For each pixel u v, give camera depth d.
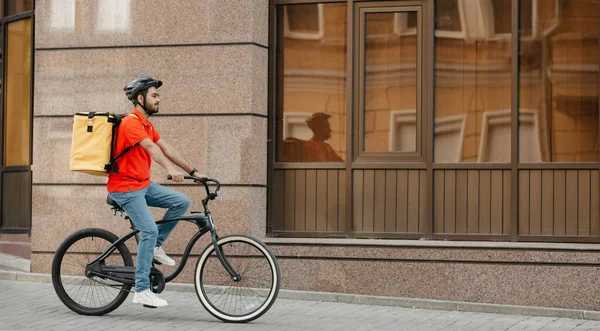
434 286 10.81
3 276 12.37
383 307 10.56
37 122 12.26
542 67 10.94
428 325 9.29
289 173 11.71
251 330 8.63
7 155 14.37
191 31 11.60
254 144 11.48
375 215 11.43
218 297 9.09
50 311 9.55
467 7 11.15
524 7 10.99
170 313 9.55
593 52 10.81
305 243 11.20
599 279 10.33
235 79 11.45
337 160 11.59
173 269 11.62
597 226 10.73
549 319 10.00
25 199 13.85
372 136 11.48
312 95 11.67
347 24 11.48
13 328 8.56
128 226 11.90
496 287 10.62
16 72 14.20
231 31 11.46
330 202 11.57
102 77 11.95
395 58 11.39
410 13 11.34
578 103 10.85
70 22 12.08
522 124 11.00
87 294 9.38
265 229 11.72
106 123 8.91
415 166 11.27
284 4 11.73
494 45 11.09
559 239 10.82
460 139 11.17
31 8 13.76
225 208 11.47
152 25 11.74
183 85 11.62
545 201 10.88
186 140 11.62
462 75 11.17
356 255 11.05
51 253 12.20
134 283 9.20
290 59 11.74
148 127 9.10
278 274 8.94
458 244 10.74
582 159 10.83
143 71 11.78
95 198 12.02
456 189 11.15
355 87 11.50
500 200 11.02
